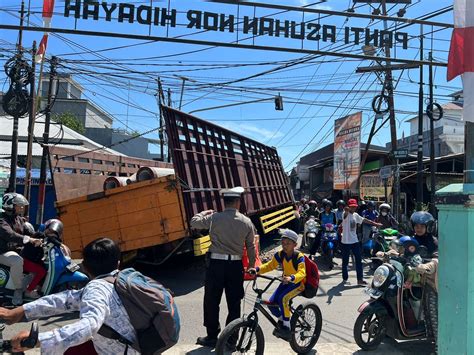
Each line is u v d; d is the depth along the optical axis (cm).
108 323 242
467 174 395
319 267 1130
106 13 805
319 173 3744
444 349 385
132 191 801
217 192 959
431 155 1798
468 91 401
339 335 577
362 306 508
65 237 844
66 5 800
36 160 2088
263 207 1335
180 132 846
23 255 642
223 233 501
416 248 511
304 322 495
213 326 508
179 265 1048
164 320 249
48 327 584
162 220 783
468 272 364
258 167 1401
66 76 1666
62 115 3781
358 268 899
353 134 2214
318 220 1389
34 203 1880
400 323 491
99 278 257
